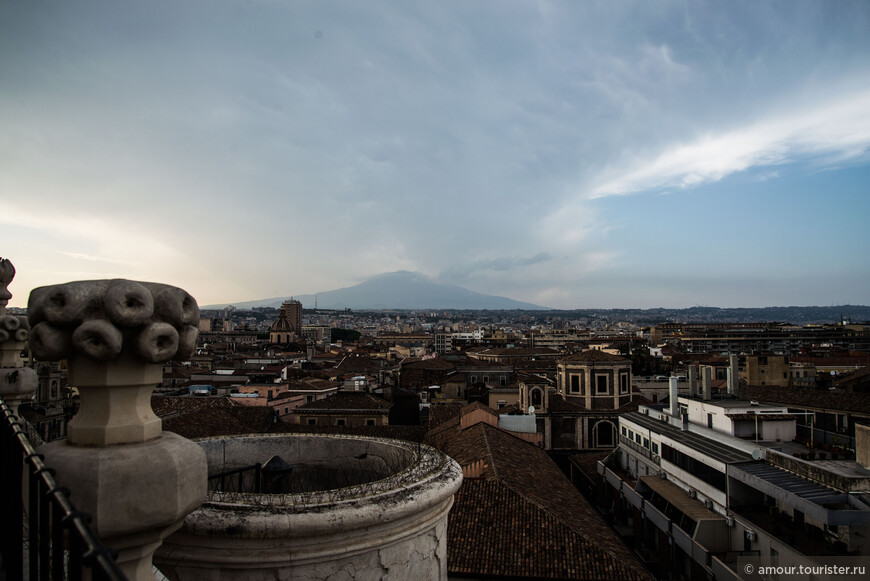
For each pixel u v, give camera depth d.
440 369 100.88
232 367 112.31
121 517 3.77
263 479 7.65
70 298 3.88
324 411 60.62
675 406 47.16
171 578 5.27
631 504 47.03
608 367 67.12
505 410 63.06
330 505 5.47
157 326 4.02
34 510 3.98
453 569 22.78
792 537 28.08
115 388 4.09
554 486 33.69
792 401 53.44
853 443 36.59
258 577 5.22
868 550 25.39
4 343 10.23
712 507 35.62
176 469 4.00
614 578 22.22
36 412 49.69
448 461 7.33
